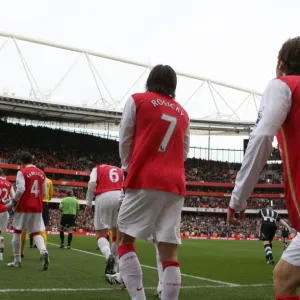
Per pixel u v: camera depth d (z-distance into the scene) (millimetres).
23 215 8414
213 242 30906
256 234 52844
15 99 46500
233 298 6191
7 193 10242
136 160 3832
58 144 58562
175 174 3900
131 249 3998
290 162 2781
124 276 3947
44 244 8531
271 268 11266
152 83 4172
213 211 60812
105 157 61281
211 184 64312
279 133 2863
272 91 2781
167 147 3926
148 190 3775
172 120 3975
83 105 50094
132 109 3939
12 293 5867
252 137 2742
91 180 7645
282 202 63094
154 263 11328
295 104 2746
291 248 2791
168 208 3916
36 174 8508
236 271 10211
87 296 5887
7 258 10547
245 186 2775
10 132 55500
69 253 13258
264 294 6652
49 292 6066
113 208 7441
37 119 57562
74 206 15656
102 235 7539
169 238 3863
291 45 2977
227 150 79812
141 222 3832
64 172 53844
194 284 7543
